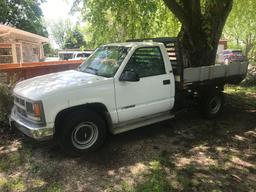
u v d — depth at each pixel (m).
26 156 5.01
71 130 4.82
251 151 5.34
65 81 5.06
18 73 8.19
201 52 7.81
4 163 4.77
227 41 33.03
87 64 6.06
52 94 4.57
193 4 7.31
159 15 10.03
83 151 5.01
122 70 5.26
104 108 5.12
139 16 8.65
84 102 4.85
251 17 13.92
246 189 4.09
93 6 8.73
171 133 6.18
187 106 6.74
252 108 8.28
